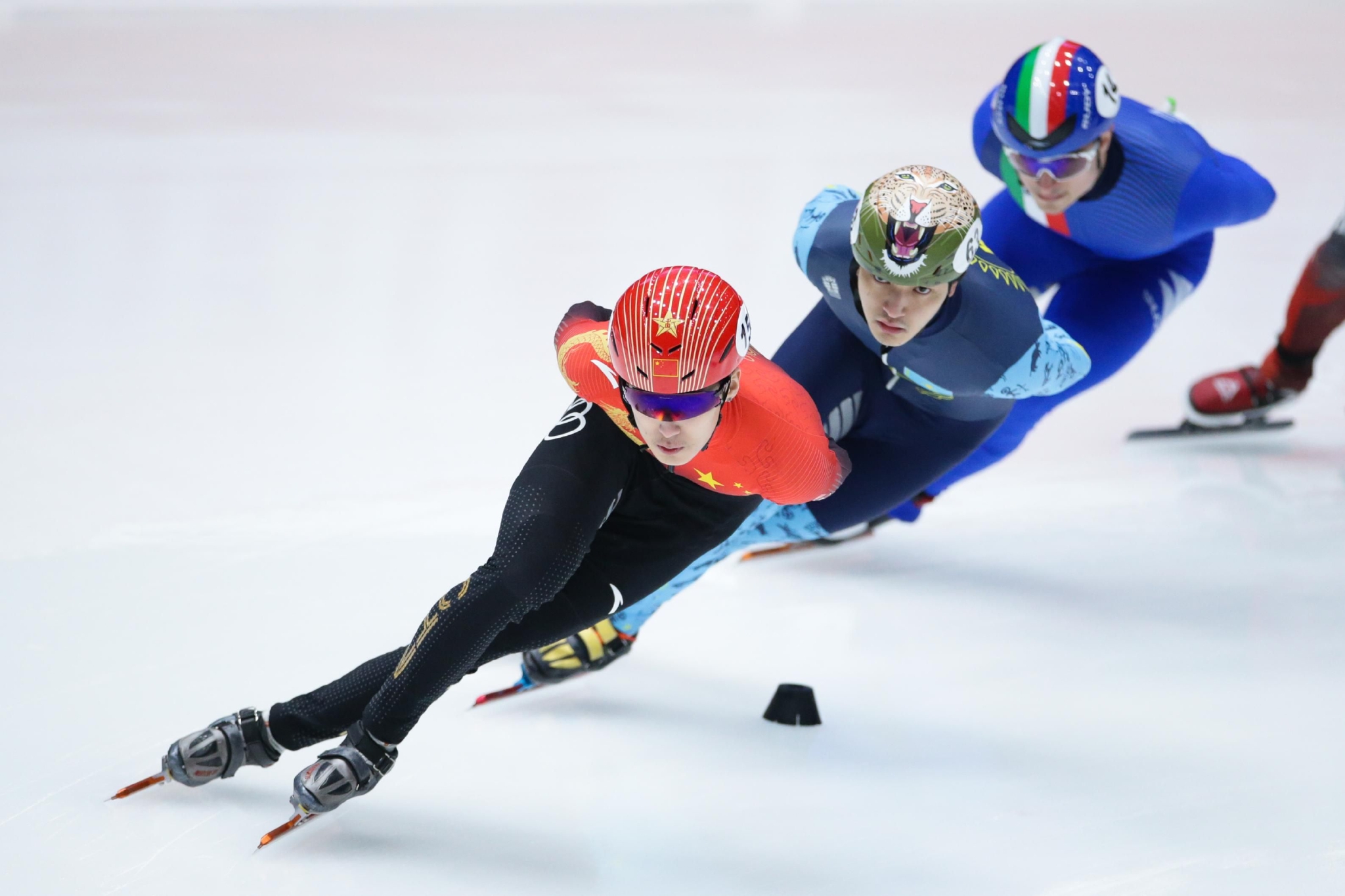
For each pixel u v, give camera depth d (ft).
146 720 27.78
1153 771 27.22
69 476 41.32
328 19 159.43
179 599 33.47
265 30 151.33
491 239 73.20
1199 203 35.01
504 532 22.77
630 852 24.07
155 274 66.54
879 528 40.70
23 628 31.58
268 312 60.90
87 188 82.74
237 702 28.63
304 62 131.13
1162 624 34.22
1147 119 36.01
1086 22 156.87
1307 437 48.32
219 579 34.65
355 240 73.20
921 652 32.71
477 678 30.91
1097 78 32.71
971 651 32.81
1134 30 150.41
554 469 23.06
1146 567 37.73
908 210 24.03
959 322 26.23
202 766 24.31
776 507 29.07
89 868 22.84
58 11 158.61
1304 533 40.04
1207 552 38.73
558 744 27.86
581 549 22.88
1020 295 26.91
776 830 24.85
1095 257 38.83
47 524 37.68
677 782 26.50
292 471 42.47
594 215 77.87
